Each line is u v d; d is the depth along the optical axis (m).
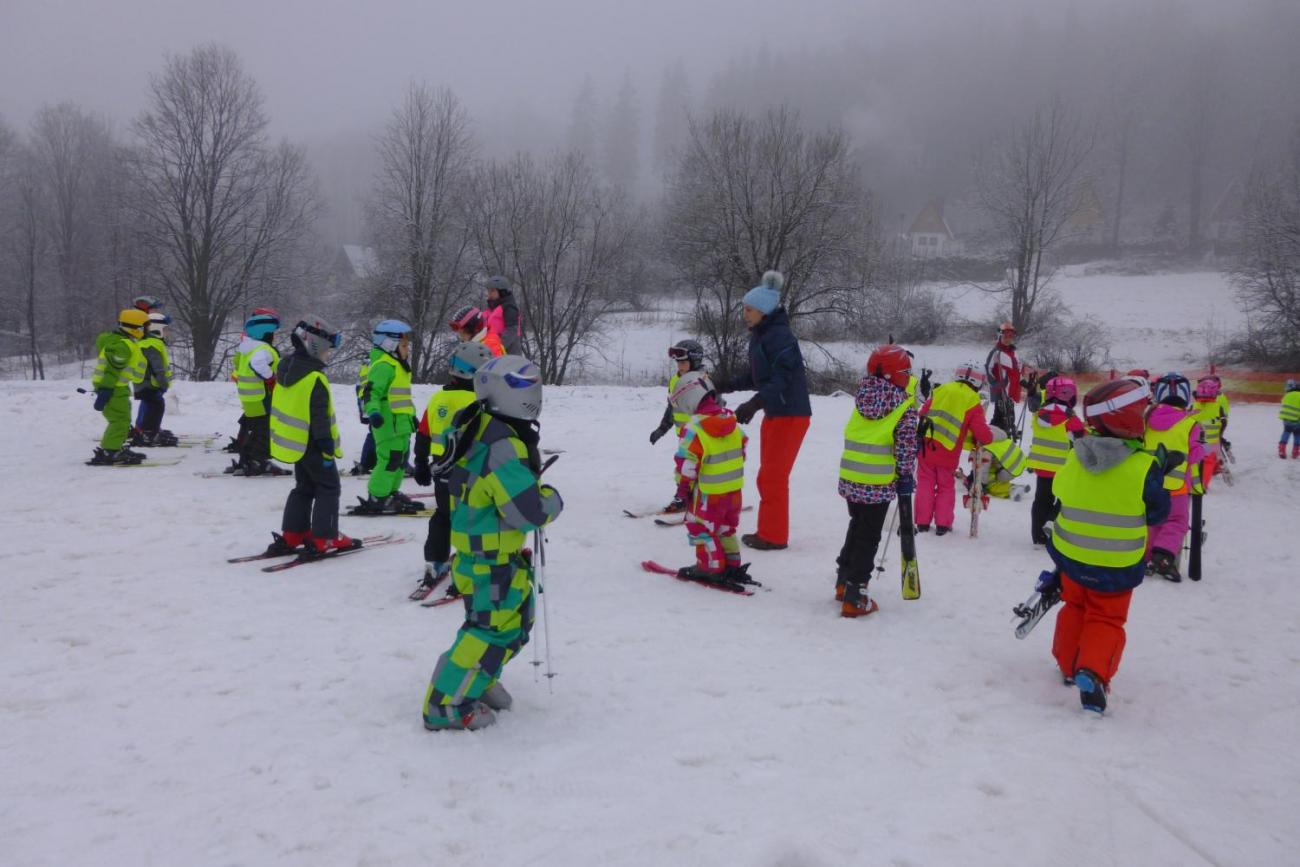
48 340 52.66
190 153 38.59
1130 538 4.49
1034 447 7.94
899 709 4.45
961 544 8.04
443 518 5.81
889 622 5.79
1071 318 48.19
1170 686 4.98
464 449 3.88
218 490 9.11
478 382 3.91
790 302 33.66
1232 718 4.58
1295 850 3.36
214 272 40.34
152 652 4.84
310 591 5.93
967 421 8.20
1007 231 49.22
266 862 3.03
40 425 13.13
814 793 3.60
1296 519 10.40
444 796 3.47
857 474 5.85
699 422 6.23
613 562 6.89
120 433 10.44
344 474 10.28
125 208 40.94
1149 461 4.49
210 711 4.15
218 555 6.75
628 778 3.65
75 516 7.90
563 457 12.09
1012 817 3.48
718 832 3.29
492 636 3.96
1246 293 47.78
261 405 9.84
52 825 3.20
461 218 36.72
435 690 3.95
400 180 36.16
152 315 11.84
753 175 33.34
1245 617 6.27
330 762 3.70
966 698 4.65
